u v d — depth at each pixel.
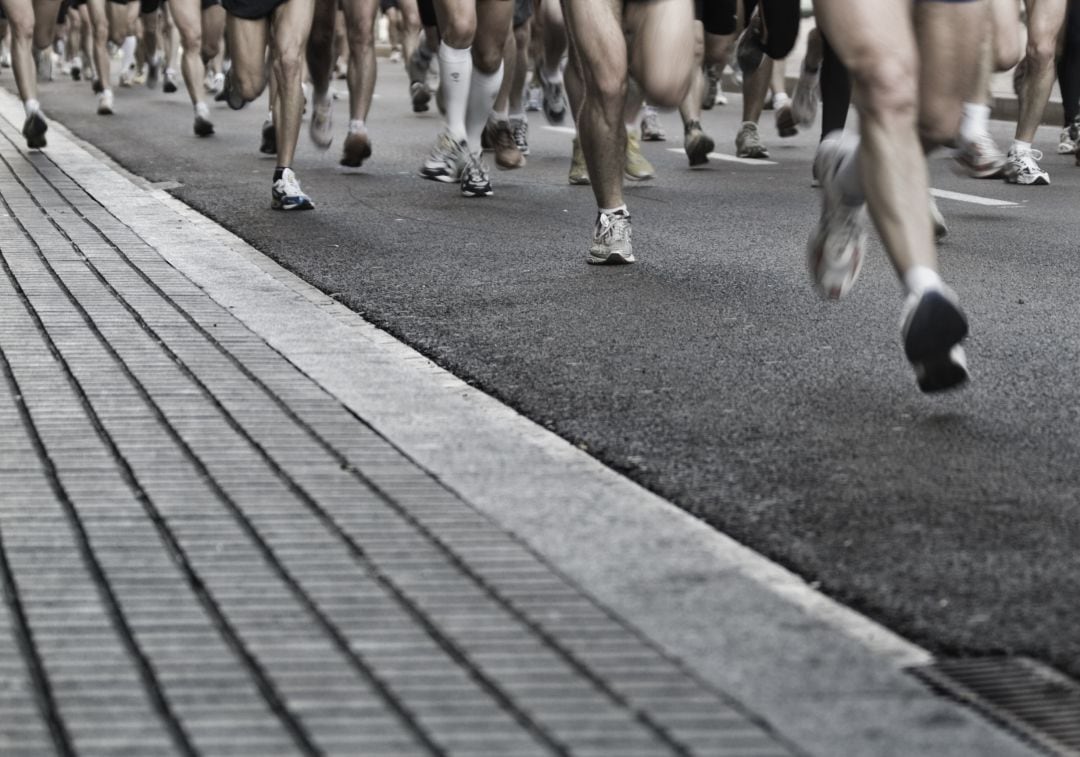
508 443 8.70
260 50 18.55
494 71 19.67
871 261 14.87
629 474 8.33
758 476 8.24
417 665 5.80
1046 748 5.33
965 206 18.98
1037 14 20.97
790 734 5.29
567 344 11.35
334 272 14.28
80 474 8.06
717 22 15.94
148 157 24.78
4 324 11.55
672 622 6.19
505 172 23.09
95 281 13.20
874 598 6.57
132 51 46.12
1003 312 12.46
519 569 6.72
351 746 5.23
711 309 12.56
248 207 18.67
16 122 29.34
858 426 9.16
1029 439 8.88
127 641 6.05
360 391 9.76
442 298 13.09
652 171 21.69
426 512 7.46
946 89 9.38
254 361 10.47
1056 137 29.11
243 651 5.95
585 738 5.25
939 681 5.81
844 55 9.13
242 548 7.00
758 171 23.25
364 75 22.62
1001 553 7.09
